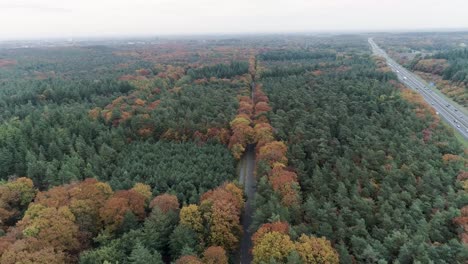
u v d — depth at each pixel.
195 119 139.75
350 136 113.00
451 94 180.88
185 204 81.69
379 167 93.31
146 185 91.31
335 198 80.94
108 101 166.75
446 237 67.94
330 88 169.50
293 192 82.12
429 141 104.75
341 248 63.16
